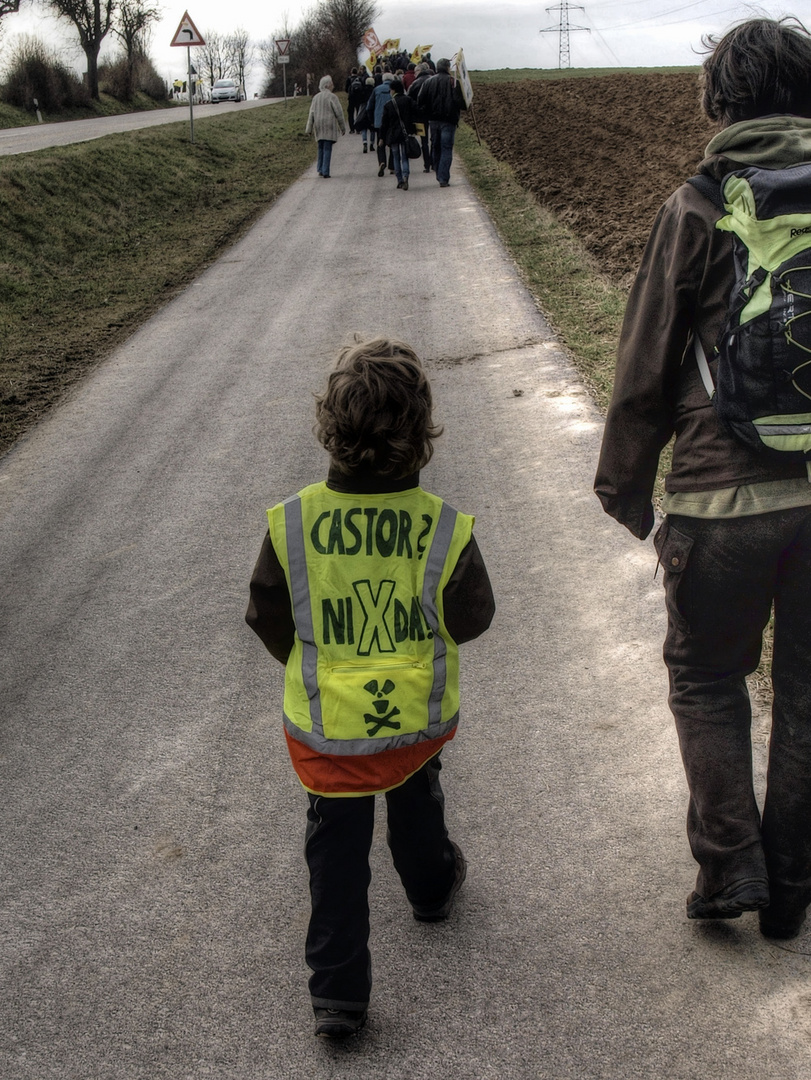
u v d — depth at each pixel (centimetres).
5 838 295
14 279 1167
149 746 338
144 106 5584
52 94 4356
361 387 194
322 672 206
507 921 247
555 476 540
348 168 2048
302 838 287
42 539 525
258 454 621
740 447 204
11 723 359
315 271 1141
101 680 385
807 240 193
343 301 990
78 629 427
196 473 600
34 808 309
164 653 402
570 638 382
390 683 204
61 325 1020
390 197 1606
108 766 329
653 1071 202
